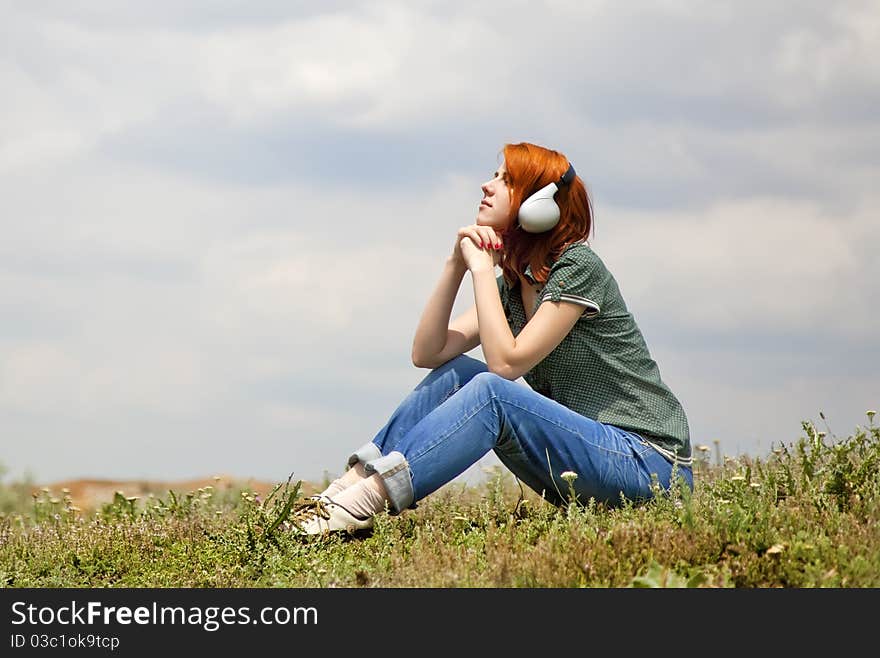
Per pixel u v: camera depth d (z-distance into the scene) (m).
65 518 12.12
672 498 8.69
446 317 10.14
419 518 9.71
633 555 7.48
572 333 9.41
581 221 9.57
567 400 9.59
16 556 9.78
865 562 7.07
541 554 7.58
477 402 8.85
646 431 9.34
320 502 9.01
